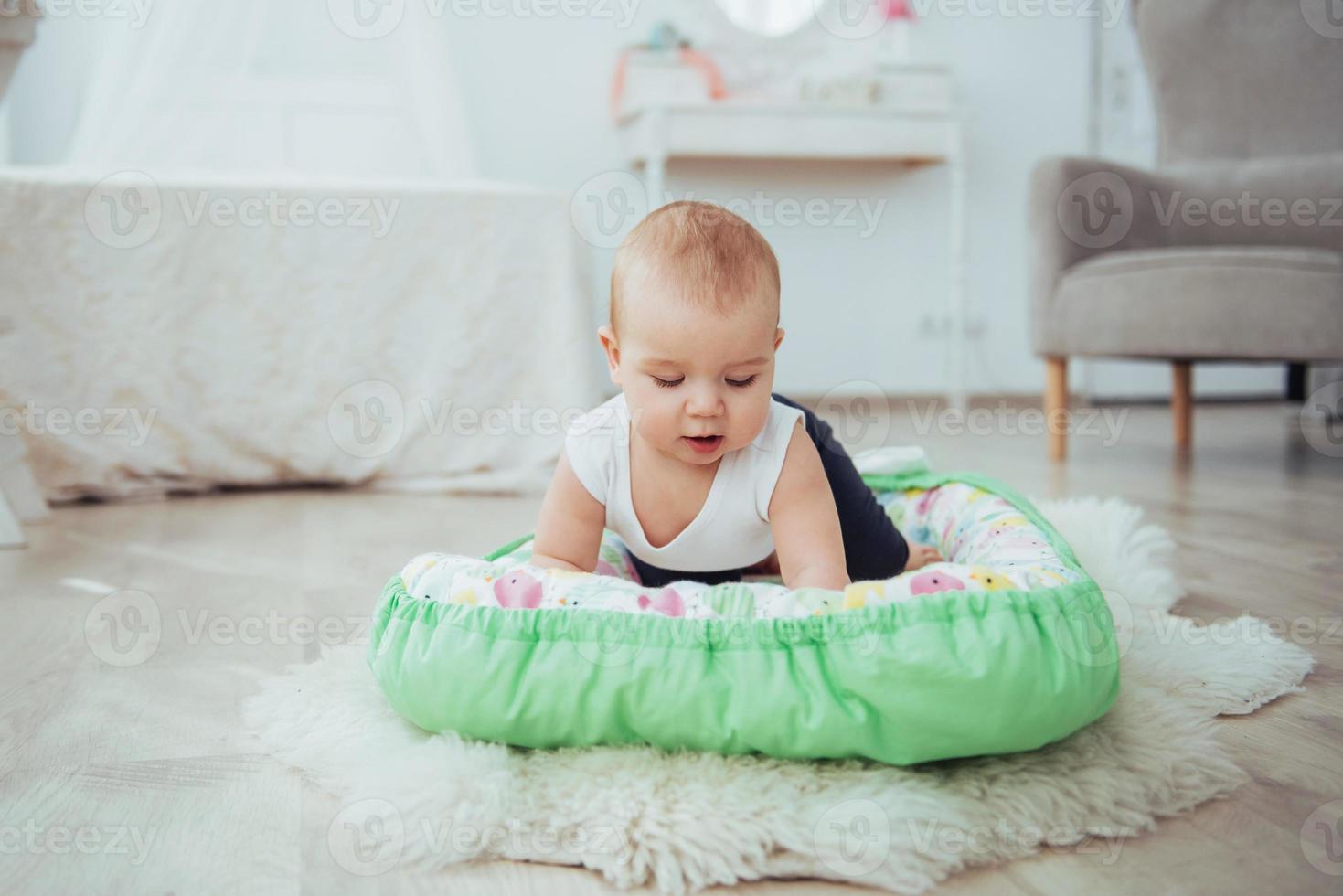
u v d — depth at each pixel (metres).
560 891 0.61
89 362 1.81
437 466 1.97
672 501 0.92
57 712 0.87
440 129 2.60
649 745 0.73
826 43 3.42
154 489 1.87
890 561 1.10
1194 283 2.05
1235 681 0.86
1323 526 1.53
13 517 1.47
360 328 1.94
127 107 2.39
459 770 0.69
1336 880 0.60
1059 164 2.29
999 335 3.62
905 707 0.67
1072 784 0.68
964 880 0.62
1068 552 0.87
